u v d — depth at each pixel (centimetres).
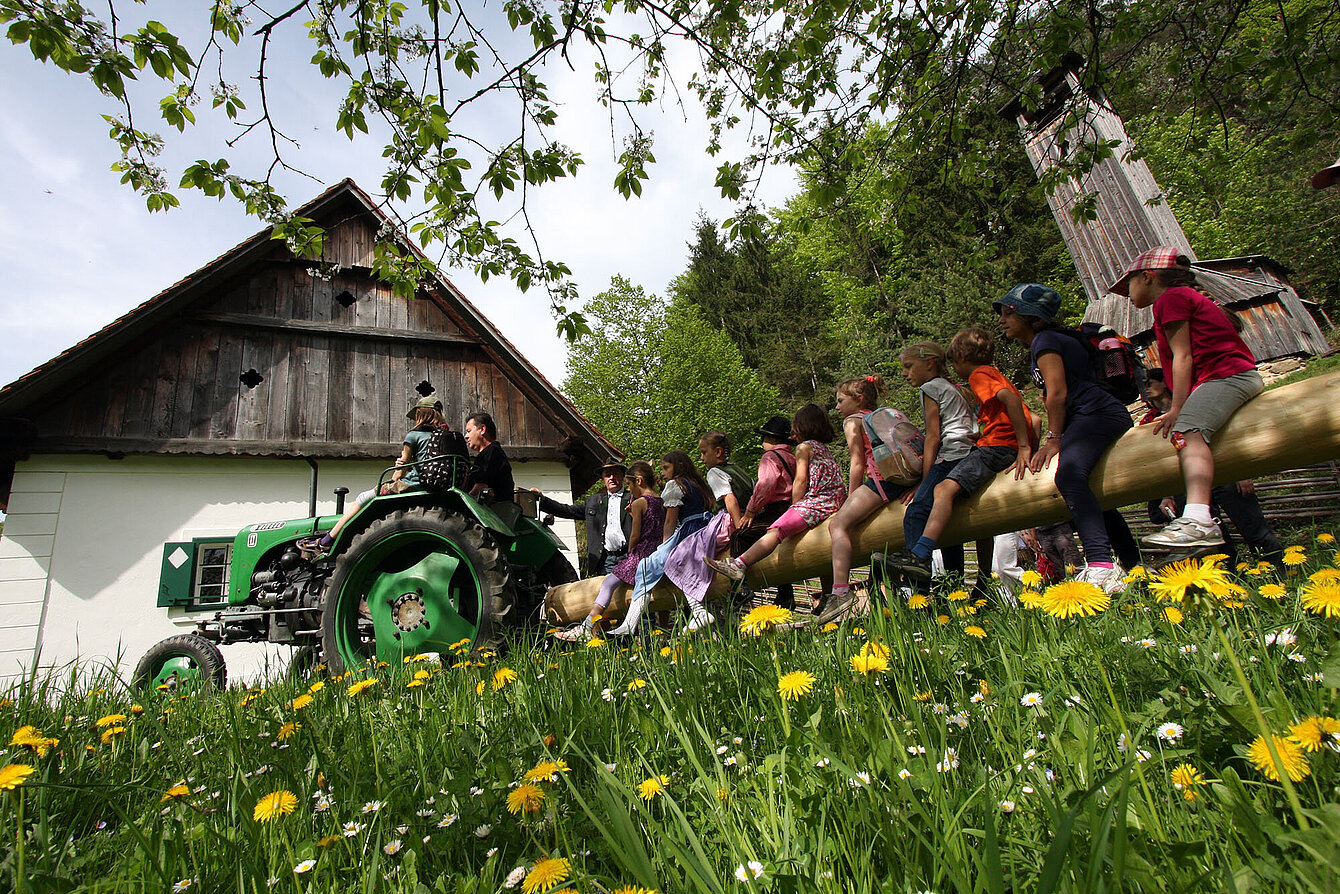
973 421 325
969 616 246
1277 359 1440
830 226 479
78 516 797
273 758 172
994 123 470
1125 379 300
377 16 352
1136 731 104
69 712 265
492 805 116
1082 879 68
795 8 397
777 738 138
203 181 371
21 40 274
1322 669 98
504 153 392
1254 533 359
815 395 3172
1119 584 250
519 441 1059
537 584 539
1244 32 443
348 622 416
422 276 463
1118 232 1501
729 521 406
